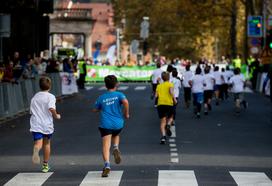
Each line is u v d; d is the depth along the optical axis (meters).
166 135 40.78
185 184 25.41
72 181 26.27
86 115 54.31
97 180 26.39
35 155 27.94
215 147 36.19
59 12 168.75
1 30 52.56
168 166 29.83
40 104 28.16
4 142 38.28
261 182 26.00
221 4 124.69
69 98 74.38
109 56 177.88
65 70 76.94
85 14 166.38
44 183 25.89
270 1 112.81
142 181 26.08
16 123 48.31
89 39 166.62
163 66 89.19
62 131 43.25
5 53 79.94
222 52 186.88
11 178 27.06
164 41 177.25
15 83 53.47
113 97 27.81
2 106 49.28
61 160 31.61
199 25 128.12
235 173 28.03
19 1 75.56
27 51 86.06
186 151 34.59
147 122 48.66
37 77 63.38
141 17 173.25
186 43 179.62
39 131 27.97
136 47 144.75
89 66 116.50
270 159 32.09
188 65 62.28
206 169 29.06
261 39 90.94
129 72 116.94
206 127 46.06
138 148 35.62
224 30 154.12
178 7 129.50
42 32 92.19
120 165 30.08
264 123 49.03
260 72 88.19
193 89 53.50
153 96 68.19
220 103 68.19
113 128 27.59
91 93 83.62
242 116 54.56
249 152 34.41
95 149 35.19
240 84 55.81
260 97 77.00
